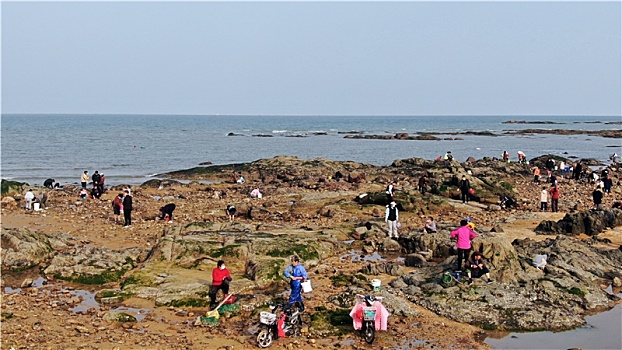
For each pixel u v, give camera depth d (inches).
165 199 1779.0
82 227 1272.1
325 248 1025.5
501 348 618.2
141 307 735.1
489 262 824.9
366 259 1017.5
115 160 3225.9
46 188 1877.5
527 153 3983.8
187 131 6934.1
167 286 789.9
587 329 678.5
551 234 1198.3
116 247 1079.6
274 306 660.1
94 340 612.4
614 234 1181.1
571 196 1838.1
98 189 1796.3
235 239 983.0
